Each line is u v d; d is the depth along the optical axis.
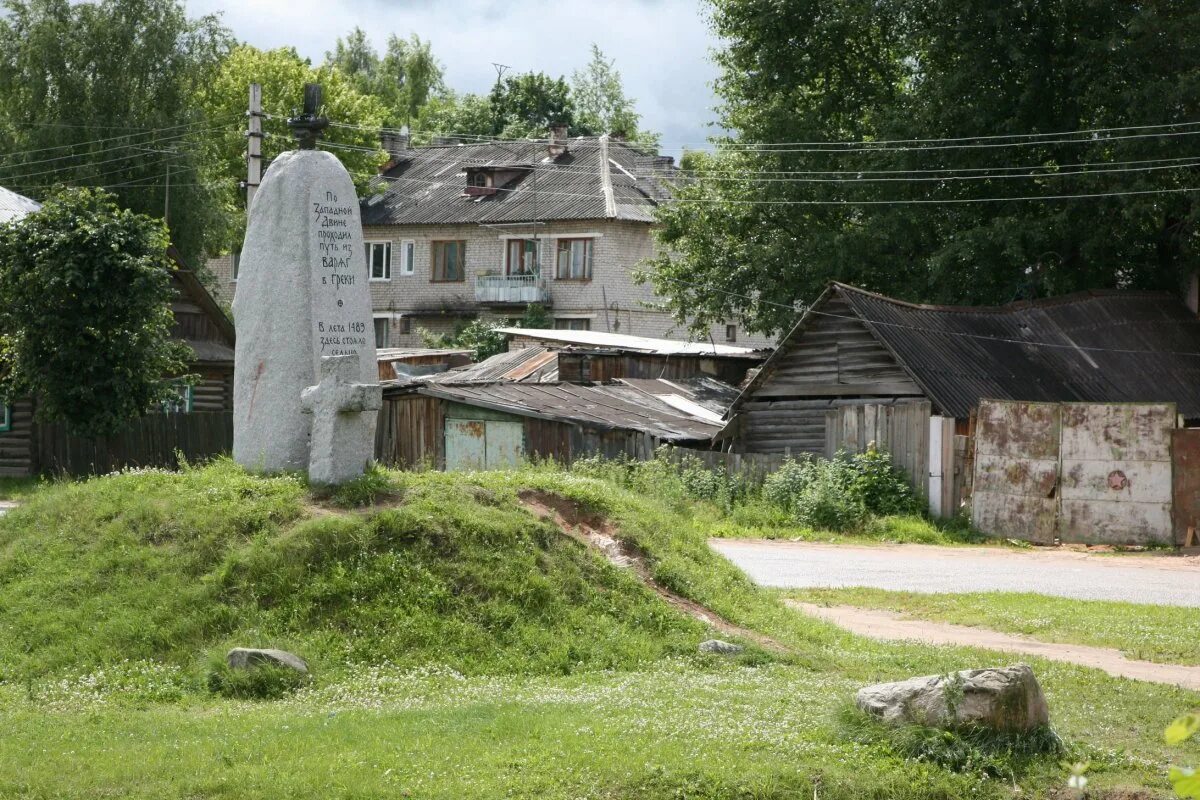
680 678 11.81
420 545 13.22
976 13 38.06
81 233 30.44
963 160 38.91
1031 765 9.16
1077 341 34.03
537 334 42.69
